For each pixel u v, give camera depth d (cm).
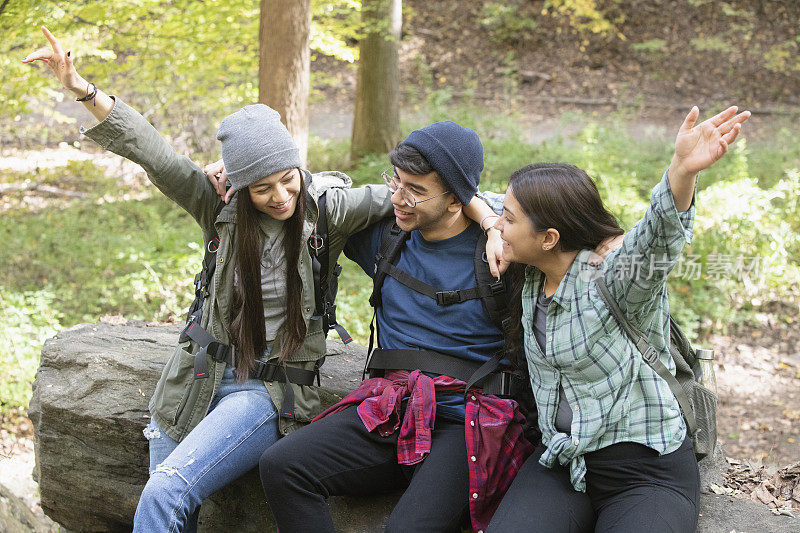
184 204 258
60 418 310
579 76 1548
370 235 272
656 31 1597
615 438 212
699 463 276
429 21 1744
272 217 257
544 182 210
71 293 613
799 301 706
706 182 862
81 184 991
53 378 332
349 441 236
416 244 260
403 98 1508
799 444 535
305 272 255
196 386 256
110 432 301
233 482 287
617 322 210
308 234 254
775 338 671
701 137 182
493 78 1588
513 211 213
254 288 251
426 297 253
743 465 287
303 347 262
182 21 666
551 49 1619
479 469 229
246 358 254
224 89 833
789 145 1059
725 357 650
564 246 215
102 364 328
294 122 575
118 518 316
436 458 232
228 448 242
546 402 223
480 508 229
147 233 750
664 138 1194
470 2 1742
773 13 1564
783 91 1409
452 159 233
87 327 377
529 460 231
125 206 856
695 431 238
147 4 645
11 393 510
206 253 257
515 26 1641
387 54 981
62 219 809
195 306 261
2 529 412
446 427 245
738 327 686
